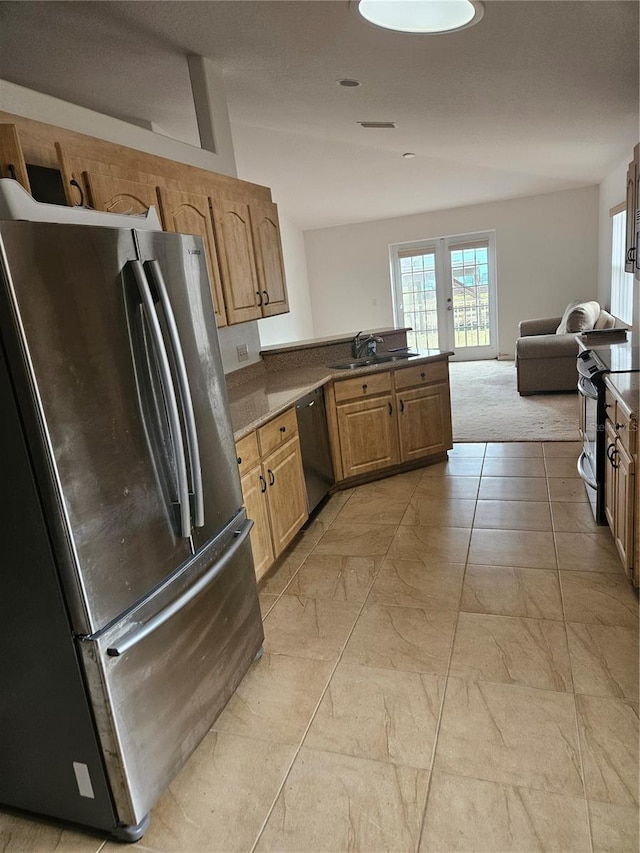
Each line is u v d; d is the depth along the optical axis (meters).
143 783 1.56
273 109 4.16
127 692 1.50
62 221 1.46
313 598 2.67
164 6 2.47
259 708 2.00
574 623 2.30
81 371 1.37
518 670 2.06
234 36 2.79
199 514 1.74
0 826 1.65
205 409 1.90
